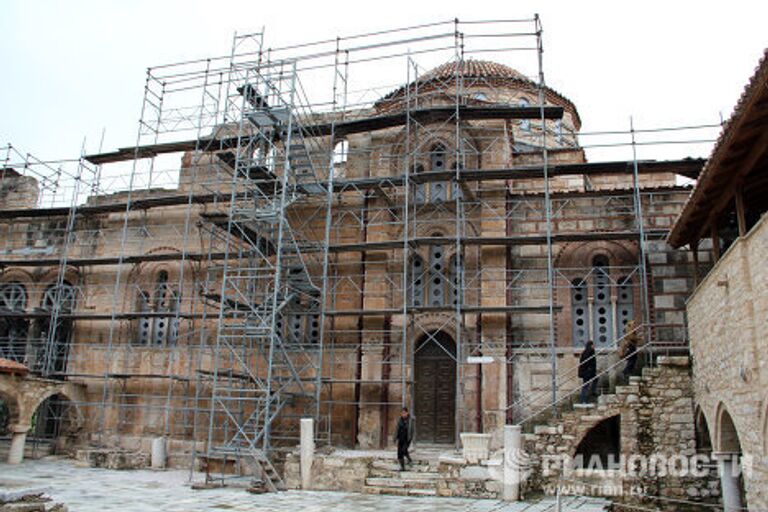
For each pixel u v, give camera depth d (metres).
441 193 24.98
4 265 29.14
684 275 21.97
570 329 22.83
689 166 22.55
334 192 25.33
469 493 17.55
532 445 18.50
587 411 18.62
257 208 23.39
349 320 24.25
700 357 17.39
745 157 13.80
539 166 22.41
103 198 29.66
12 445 23.80
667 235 21.00
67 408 27.64
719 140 13.30
